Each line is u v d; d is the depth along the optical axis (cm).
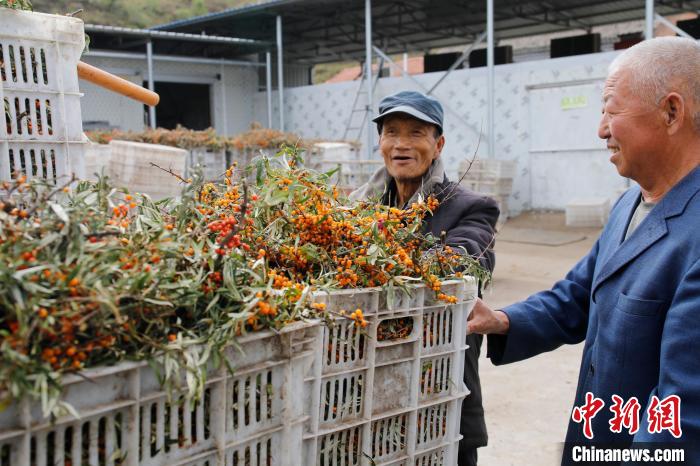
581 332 216
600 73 1207
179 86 2098
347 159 936
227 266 129
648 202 181
